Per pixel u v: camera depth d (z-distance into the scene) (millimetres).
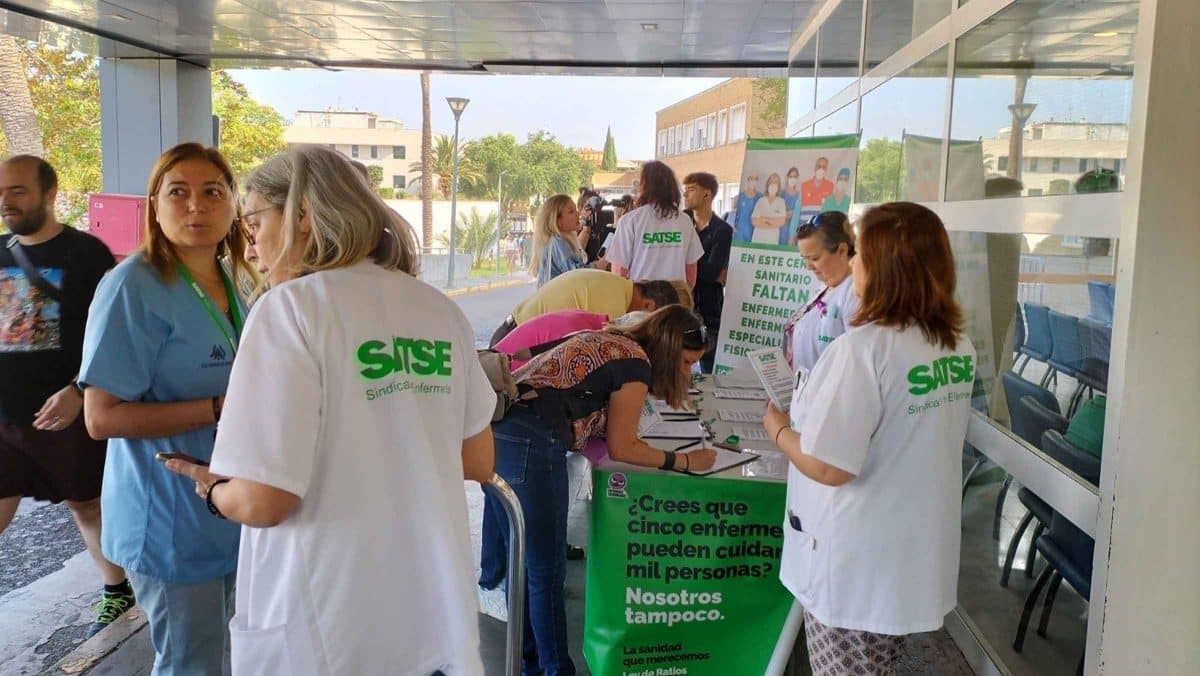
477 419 1584
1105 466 1974
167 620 2051
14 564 4047
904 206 1945
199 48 10023
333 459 1325
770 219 4266
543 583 2547
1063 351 2367
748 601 2467
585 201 7539
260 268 1533
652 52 9406
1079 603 2307
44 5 7828
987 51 2977
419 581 1395
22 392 3098
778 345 4230
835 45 5852
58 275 3131
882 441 1915
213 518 2033
